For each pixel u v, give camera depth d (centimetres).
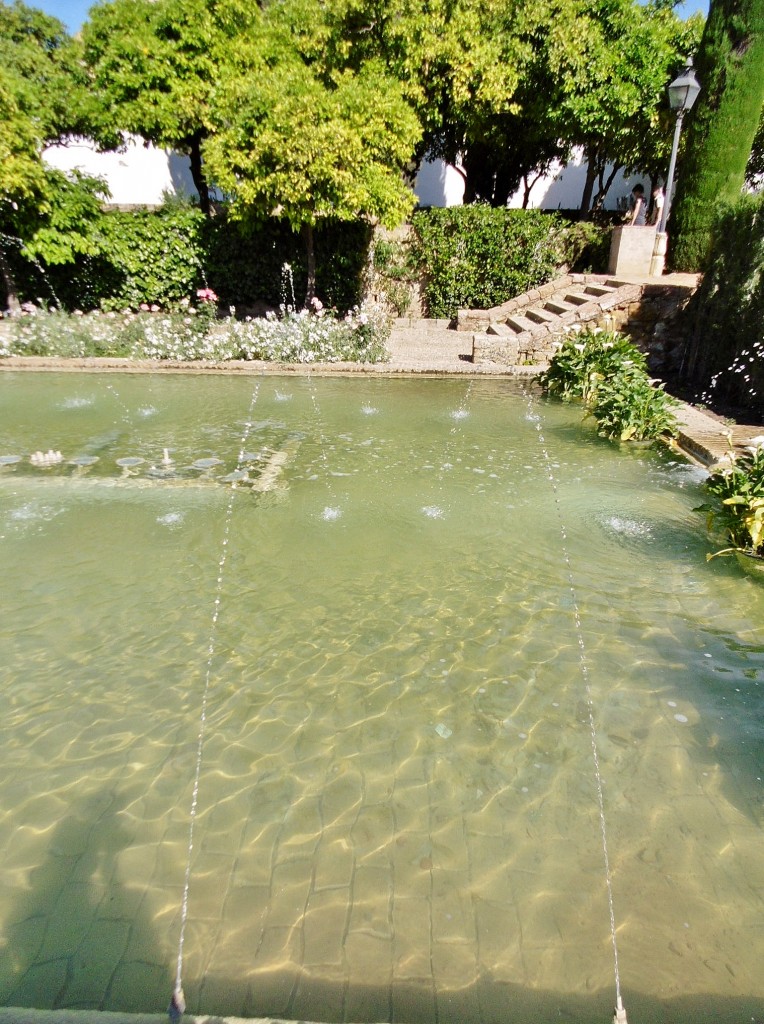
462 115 1107
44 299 1019
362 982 149
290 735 229
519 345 879
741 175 1080
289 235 1080
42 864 180
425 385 804
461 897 170
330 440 575
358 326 924
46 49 1338
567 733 230
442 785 207
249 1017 139
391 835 189
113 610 309
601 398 661
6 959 155
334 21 1016
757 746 224
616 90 1043
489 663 271
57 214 898
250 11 1023
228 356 855
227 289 1104
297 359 863
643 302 868
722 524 371
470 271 1149
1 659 273
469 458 532
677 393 725
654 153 1212
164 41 990
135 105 993
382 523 406
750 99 1023
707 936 160
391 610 311
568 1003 144
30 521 402
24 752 221
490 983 149
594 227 1139
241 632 293
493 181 1470
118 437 573
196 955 155
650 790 205
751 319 648
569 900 169
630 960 154
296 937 160
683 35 1162
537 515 419
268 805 199
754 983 149
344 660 273
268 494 448
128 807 199
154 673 264
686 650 280
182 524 401
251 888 173
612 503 438
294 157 802
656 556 364
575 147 1466
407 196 922
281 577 341
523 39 1059
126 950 157
